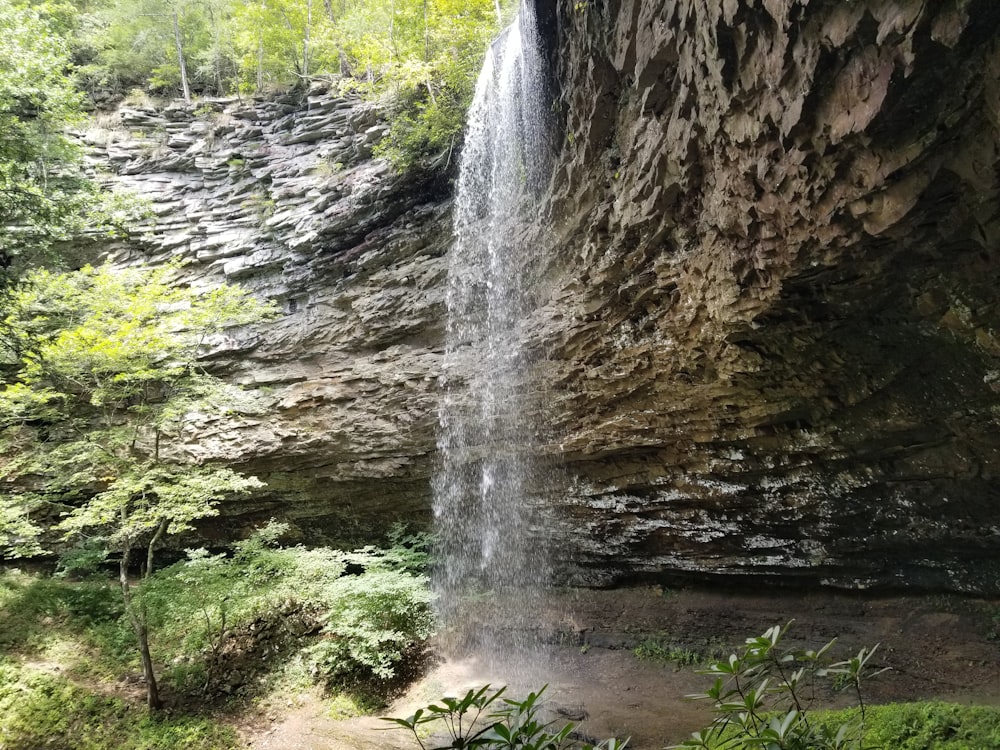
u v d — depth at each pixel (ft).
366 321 43.24
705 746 8.77
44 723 27.63
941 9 10.73
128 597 30.63
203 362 47.44
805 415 23.30
